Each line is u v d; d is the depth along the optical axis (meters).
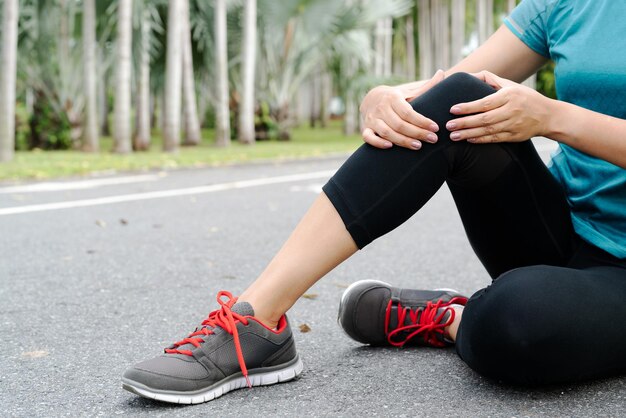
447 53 22.17
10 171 6.64
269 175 6.89
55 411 1.41
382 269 2.95
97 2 10.69
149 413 1.38
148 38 10.63
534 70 1.68
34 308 2.28
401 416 1.35
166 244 3.48
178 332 2.01
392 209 1.38
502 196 1.49
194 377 1.42
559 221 1.54
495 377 1.42
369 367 1.65
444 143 1.38
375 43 17.25
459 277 2.79
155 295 2.47
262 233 3.82
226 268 2.95
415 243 3.56
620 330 1.37
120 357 1.77
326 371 1.63
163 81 13.38
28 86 11.18
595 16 1.50
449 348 1.79
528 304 1.31
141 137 10.53
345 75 15.37
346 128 17.25
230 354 1.46
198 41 13.29
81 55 10.67
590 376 1.42
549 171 1.54
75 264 3.00
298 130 21.17
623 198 1.48
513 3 22.66
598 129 1.37
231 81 14.11
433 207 4.92
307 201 5.08
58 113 10.70
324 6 13.23
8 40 7.68
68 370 1.67
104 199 5.06
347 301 1.77
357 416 1.35
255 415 1.36
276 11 13.13
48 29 10.48
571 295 1.32
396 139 1.37
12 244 3.43
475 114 1.38
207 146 11.98
